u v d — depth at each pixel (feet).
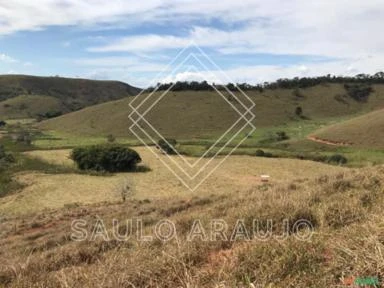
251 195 38.24
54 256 26.40
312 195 27.61
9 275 19.90
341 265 12.74
